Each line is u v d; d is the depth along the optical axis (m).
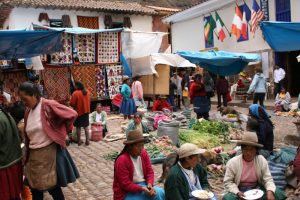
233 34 20.78
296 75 19.62
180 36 26.28
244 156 4.66
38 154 4.61
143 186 4.50
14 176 4.44
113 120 15.64
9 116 4.47
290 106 15.25
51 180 4.62
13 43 8.45
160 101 14.81
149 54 18.08
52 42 8.80
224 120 12.02
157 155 8.40
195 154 4.23
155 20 28.58
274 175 6.20
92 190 6.64
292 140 9.37
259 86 15.07
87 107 10.52
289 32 7.41
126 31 18.50
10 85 16.05
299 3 17.11
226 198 4.48
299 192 5.88
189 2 33.53
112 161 8.69
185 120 12.38
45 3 23.33
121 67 18.05
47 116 4.66
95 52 17.33
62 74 16.47
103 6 25.59
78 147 10.43
